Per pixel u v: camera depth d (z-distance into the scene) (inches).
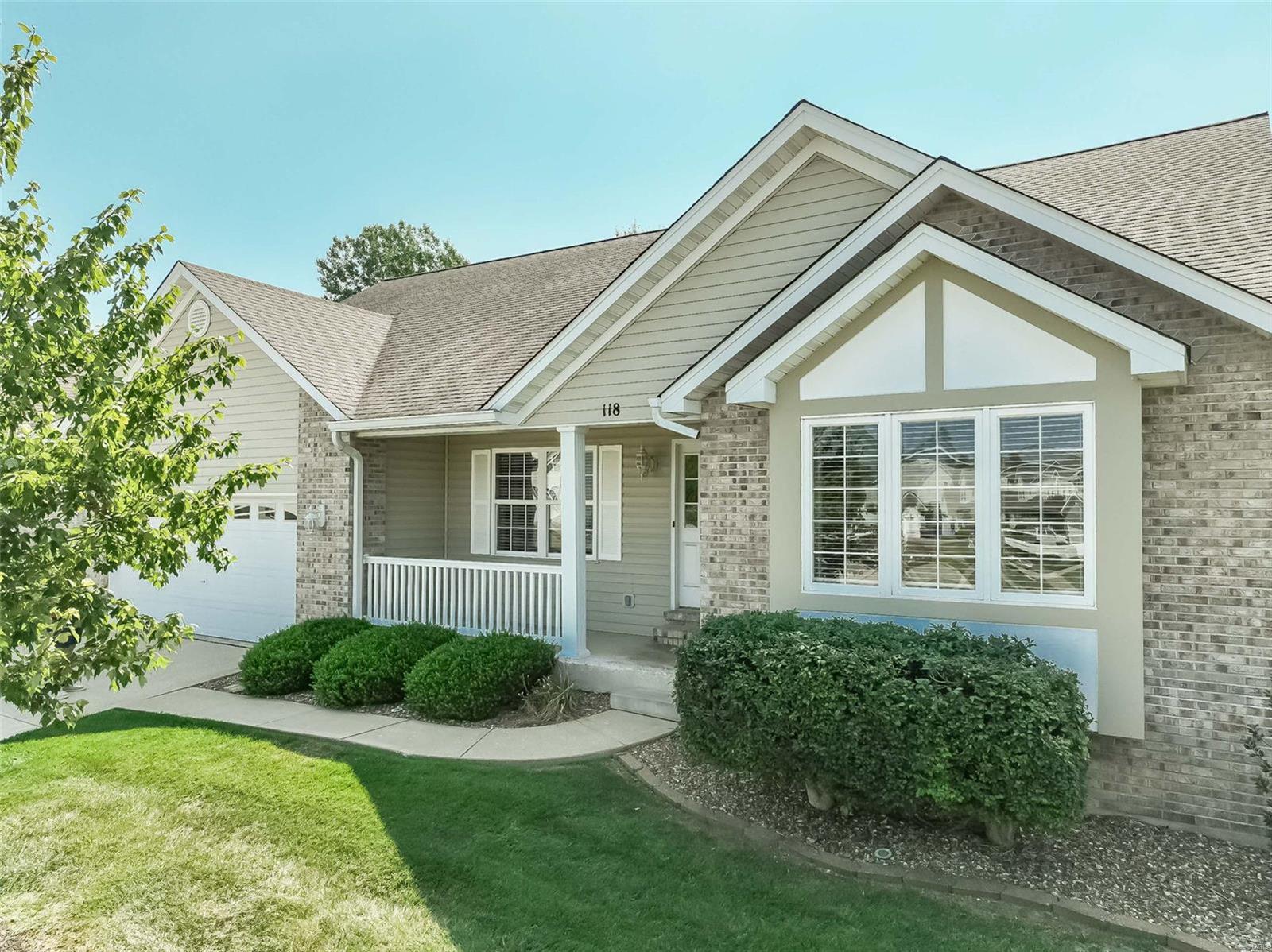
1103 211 269.0
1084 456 214.2
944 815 197.6
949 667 179.3
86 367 185.5
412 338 499.2
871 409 245.3
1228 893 172.9
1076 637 212.7
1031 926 160.1
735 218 319.6
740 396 259.1
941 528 234.7
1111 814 216.8
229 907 169.0
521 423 370.3
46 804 225.0
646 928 158.7
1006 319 225.0
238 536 474.6
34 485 139.2
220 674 398.3
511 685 316.8
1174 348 191.8
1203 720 208.7
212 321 471.2
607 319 346.6
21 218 185.8
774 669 191.6
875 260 233.8
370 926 160.6
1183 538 212.4
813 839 199.2
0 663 143.1
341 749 272.4
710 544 303.9
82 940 157.2
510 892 173.5
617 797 228.8
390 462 448.5
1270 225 232.7
